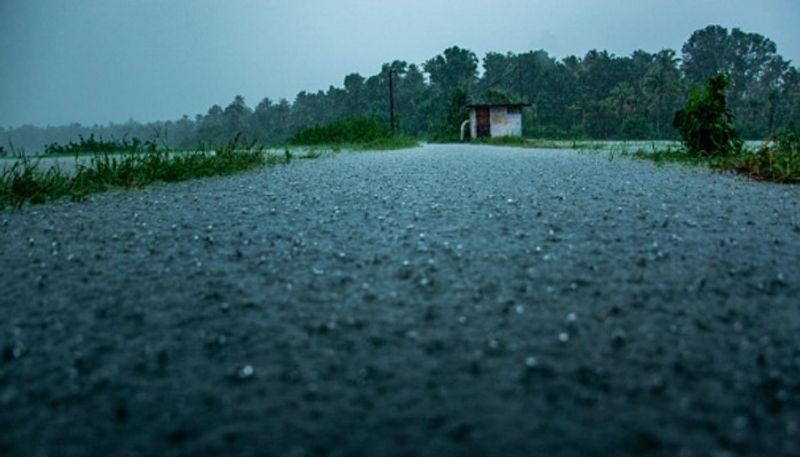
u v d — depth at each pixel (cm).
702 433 105
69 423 112
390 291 190
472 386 124
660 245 249
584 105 6825
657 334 151
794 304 174
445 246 251
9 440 107
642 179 529
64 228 312
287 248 255
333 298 184
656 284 193
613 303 175
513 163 799
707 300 177
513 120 2811
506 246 249
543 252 238
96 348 148
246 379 129
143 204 401
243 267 224
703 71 8862
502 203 374
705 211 338
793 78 7219
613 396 119
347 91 10094
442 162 854
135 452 102
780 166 522
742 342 145
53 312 175
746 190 441
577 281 197
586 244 251
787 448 100
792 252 237
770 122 6300
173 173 576
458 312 169
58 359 141
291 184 520
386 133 2205
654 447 100
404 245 256
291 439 105
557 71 7756
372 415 112
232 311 174
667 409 113
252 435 106
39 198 428
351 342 148
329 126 2042
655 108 6506
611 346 144
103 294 192
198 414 114
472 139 2816
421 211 348
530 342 146
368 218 327
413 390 122
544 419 110
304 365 135
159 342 151
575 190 440
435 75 9138
